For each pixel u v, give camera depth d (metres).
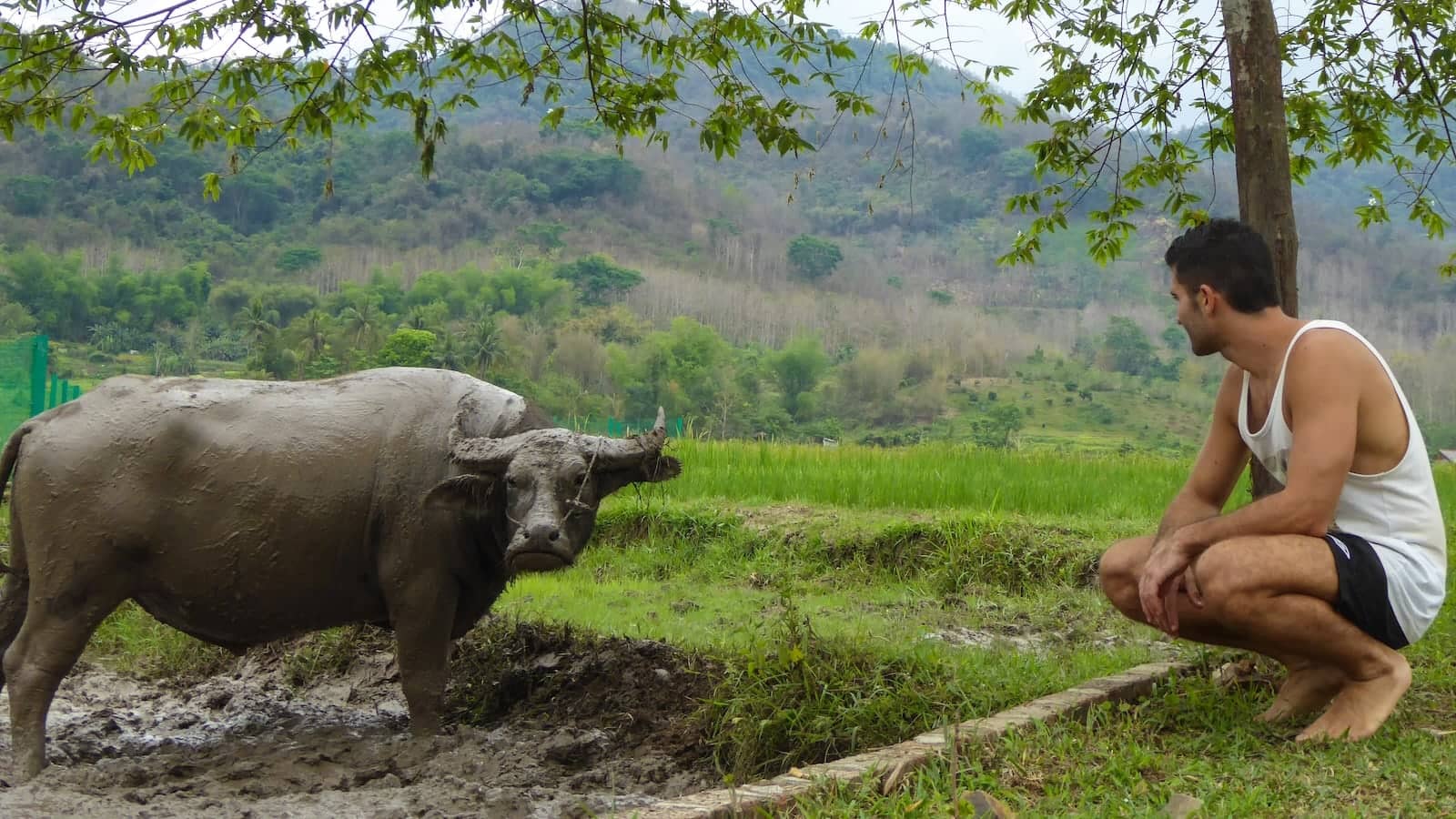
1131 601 4.41
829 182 186.25
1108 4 7.11
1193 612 4.06
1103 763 3.86
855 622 7.17
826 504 11.31
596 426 17.42
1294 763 3.73
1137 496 11.86
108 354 82.50
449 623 5.38
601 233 150.62
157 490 5.11
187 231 121.88
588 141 173.38
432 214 144.88
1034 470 13.69
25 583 5.35
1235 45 5.39
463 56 6.56
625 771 5.05
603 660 6.25
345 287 105.06
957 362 109.81
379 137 157.62
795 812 3.51
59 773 4.68
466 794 4.30
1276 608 3.89
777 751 5.01
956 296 148.50
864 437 87.81
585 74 6.78
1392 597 3.89
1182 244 4.19
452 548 5.29
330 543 5.25
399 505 5.25
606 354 87.25
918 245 163.50
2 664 5.34
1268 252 4.10
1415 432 4.00
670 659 6.23
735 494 11.89
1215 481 4.47
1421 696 4.62
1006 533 9.59
